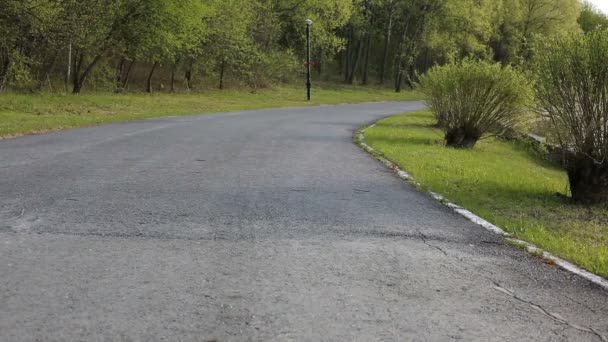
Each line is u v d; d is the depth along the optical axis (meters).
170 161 9.52
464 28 57.41
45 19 22.48
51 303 3.40
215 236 5.00
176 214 5.74
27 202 6.01
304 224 5.57
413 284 4.01
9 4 21.34
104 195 6.53
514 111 14.30
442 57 65.62
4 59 24.72
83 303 3.42
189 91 38.91
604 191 7.58
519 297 3.87
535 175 11.45
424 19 57.81
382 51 73.00
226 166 9.16
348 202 6.72
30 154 9.73
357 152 11.86
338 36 62.88
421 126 21.25
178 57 36.50
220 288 3.75
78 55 30.92
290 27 53.03
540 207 7.32
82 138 12.59
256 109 29.47
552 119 7.80
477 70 14.41
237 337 3.05
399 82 59.75
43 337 2.97
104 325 3.13
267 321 3.26
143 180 7.61
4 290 3.57
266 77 47.28
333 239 5.07
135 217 5.55
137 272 4.00
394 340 3.10
